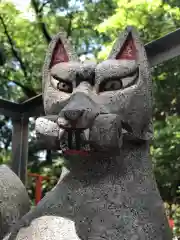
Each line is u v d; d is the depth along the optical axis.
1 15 6.71
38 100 2.86
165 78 4.89
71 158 1.68
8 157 8.30
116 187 1.60
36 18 7.16
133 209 1.54
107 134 1.49
